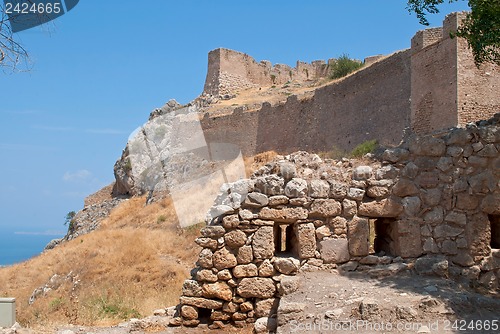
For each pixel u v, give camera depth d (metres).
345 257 8.73
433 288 7.82
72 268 22.77
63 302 15.96
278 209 8.61
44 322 11.50
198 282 8.61
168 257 21.06
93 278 20.48
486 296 8.05
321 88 40.75
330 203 8.77
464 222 8.88
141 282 18.69
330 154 31.64
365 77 35.16
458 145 9.07
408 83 30.11
